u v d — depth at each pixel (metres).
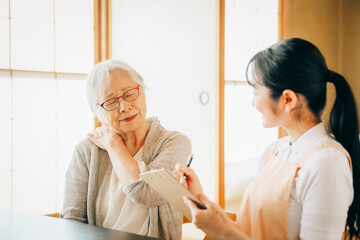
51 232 1.16
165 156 1.52
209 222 1.03
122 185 1.48
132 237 1.10
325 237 1.00
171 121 3.62
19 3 2.78
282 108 1.12
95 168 1.58
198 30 3.73
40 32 2.88
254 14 4.14
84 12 3.07
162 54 3.54
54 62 2.96
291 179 1.10
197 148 3.70
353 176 1.10
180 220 1.58
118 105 1.50
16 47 2.79
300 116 1.13
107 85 1.48
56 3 2.94
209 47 3.75
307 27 4.75
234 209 3.92
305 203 1.05
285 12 4.45
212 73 3.76
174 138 1.58
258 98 1.15
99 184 1.59
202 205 1.05
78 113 3.12
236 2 3.96
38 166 2.94
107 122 1.54
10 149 2.80
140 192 1.42
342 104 1.10
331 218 1.00
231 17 3.92
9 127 2.79
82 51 3.08
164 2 3.53
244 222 1.23
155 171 1.04
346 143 1.09
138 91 1.52
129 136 1.60
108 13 3.10
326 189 1.01
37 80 2.89
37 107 2.91
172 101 3.62
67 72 3.03
